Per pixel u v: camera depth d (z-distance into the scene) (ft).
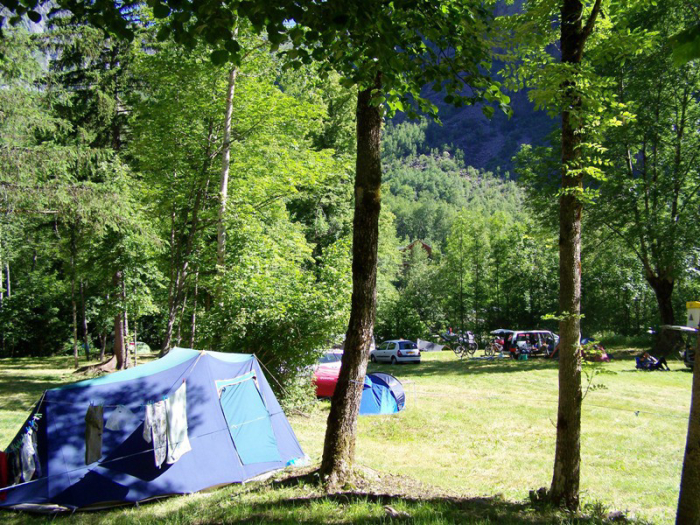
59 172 43.93
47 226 66.23
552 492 21.56
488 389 62.90
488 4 21.97
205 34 14.96
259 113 49.88
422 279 166.20
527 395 57.98
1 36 14.88
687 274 85.81
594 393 57.00
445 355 122.42
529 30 22.04
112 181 51.21
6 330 118.73
